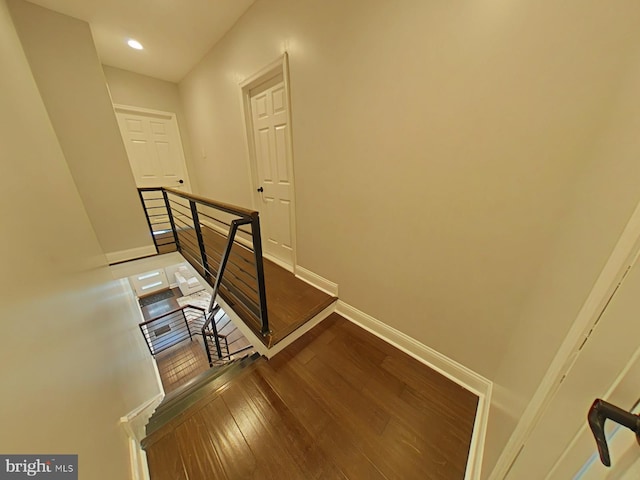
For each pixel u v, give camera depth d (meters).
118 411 1.05
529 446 0.47
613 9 0.64
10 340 0.49
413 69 1.11
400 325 1.56
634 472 0.27
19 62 1.58
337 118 1.51
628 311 0.31
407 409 1.20
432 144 1.13
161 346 3.73
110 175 2.42
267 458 1.00
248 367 1.45
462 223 1.12
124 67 3.01
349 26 1.29
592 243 0.56
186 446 1.05
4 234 0.60
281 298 1.93
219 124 2.87
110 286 2.08
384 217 1.44
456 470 0.95
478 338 1.20
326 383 1.34
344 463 0.98
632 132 0.52
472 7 0.89
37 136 1.39
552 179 0.84
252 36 1.96
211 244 3.14
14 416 0.44
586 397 0.36
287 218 2.33
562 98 0.77
